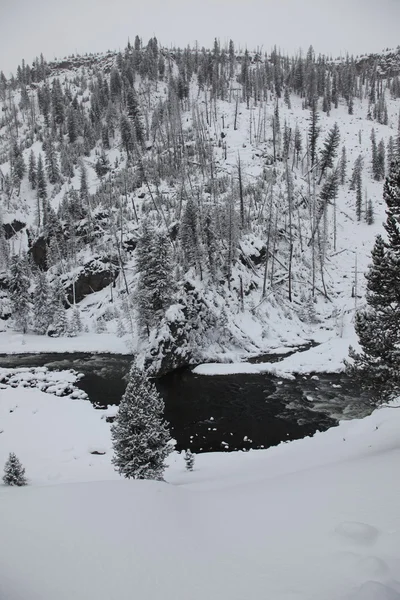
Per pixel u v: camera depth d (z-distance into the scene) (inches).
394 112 5792.3
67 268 3051.2
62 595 196.1
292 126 4736.7
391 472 395.9
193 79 6235.2
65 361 1998.0
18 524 292.4
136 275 2773.1
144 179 3754.9
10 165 4692.4
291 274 2549.2
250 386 1515.7
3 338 2488.9
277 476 537.3
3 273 3189.0
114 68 6318.9
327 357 1769.2
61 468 877.8
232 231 2362.2
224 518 329.1
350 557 220.4
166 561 236.5
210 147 3941.9
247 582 206.8
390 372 639.8
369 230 3043.8
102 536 271.9
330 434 983.0
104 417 1227.2
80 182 4136.3
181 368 1755.7
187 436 1080.2
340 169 3718.0
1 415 1234.0
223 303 2122.3
